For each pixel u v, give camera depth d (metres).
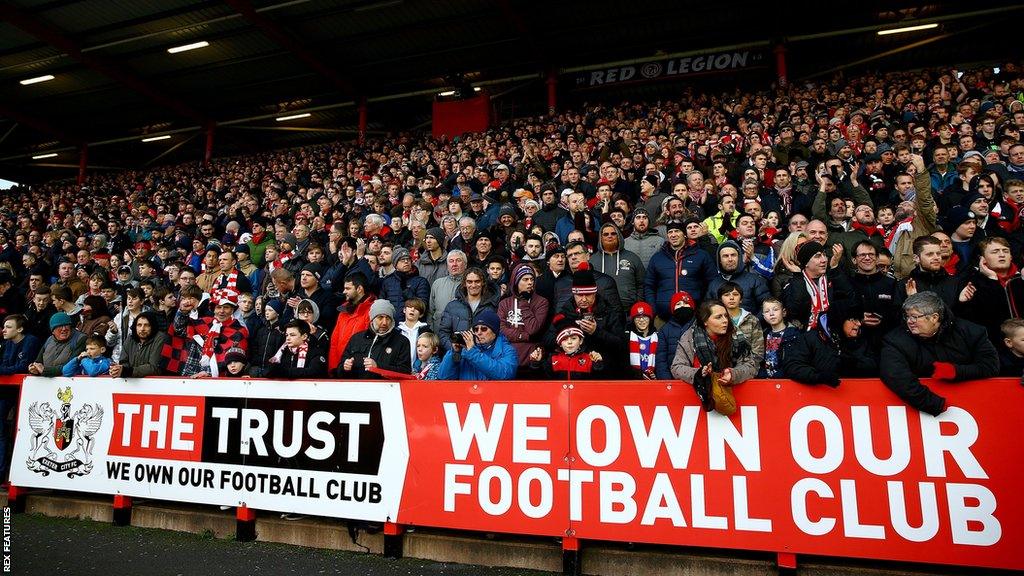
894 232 5.42
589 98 22.23
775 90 16.31
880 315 3.75
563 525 3.37
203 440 4.32
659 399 3.33
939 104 10.83
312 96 23.66
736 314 4.12
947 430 2.87
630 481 3.30
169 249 10.83
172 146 28.81
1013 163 6.62
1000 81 12.91
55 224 16.42
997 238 3.68
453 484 3.61
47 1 16.81
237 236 10.23
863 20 17.86
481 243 6.30
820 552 2.96
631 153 11.01
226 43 19.44
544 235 6.52
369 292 5.61
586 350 4.17
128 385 4.68
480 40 19.42
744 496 3.12
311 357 4.57
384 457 3.79
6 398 5.45
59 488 4.77
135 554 3.82
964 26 17.61
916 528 2.85
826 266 4.23
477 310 5.35
